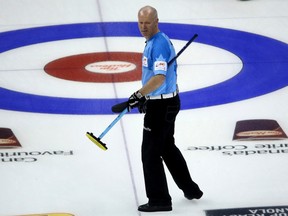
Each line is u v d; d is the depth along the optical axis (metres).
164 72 20.61
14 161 25.58
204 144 27.08
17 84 32.41
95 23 39.94
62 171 25.00
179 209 22.53
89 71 33.91
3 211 22.36
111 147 26.77
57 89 31.88
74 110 29.86
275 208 22.61
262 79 32.94
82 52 36.19
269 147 26.72
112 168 25.30
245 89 31.91
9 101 30.59
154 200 22.14
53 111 29.73
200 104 30.41
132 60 35.28
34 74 33.50
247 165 25.48
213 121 28.89
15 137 27.41
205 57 35.38
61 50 36.44
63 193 23.59
